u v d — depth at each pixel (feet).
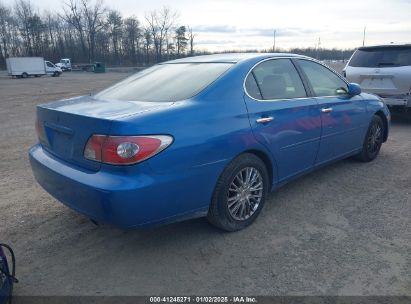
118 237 11.57
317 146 14.24
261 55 12.94
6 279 8.55
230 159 10.74
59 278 9.67
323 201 13.91
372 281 9.27
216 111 10.55
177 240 11.28
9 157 20.88
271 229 11.86
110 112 9.74
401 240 11.11
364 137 17.51
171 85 11.67
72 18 256.73
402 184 15.51
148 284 9.37
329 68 15.64
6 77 137.59
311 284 9.21
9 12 258.57
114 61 264.31
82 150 9.58
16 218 12.95
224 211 11.14
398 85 25.54
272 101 12.23
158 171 9.18
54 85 86.12
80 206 9.68
